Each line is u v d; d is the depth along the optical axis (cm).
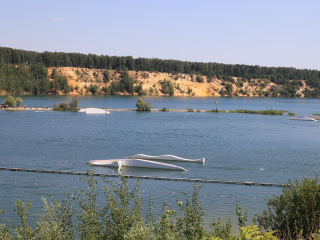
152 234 1376
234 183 3744
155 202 2981
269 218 1673
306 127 10350
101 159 5006
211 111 16212
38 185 3500
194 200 1552
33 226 2283
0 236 1359
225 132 8706
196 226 1399
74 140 6856
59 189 3353
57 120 10844
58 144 6322
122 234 1359
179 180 3853
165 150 5953
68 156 5184
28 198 3036
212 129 9344
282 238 1469
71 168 4353
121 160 4566
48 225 1408
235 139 7512
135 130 8706
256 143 6962
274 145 6719
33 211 2653
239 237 1234
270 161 5066
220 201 3064
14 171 4134
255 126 10394
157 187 3519
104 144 6450
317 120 12875
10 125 9269
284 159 5241
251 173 4269
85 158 5059
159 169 4412
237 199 3136
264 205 2953
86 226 1416
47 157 5075
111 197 1522
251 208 2867
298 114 16450
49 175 3947
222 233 1407
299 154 5709
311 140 7519
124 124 10119
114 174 4062
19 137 7131
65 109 14875
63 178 3812
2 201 2941
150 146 6347
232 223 2450
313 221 1445
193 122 11175
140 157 5075
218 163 4872
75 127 9112
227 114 14962
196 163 4859
